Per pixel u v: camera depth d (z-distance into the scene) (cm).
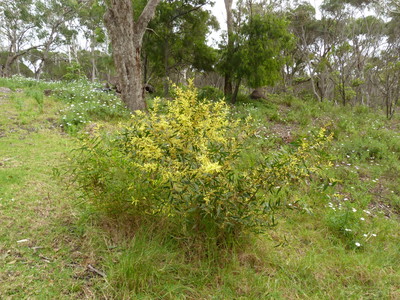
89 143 258
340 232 309
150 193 235
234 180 241
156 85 1703
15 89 1036
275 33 1091
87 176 252
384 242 304
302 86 3014
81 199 301
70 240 242
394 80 1341
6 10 2722
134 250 220
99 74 4241
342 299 213
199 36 1376
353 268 247
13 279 194
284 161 228
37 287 190
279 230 298
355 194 412
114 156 258
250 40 1093
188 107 238
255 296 204
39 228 252
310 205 356
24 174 352
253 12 1409
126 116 746
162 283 204
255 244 254
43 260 216
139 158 228
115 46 827
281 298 205
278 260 248
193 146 216
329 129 759
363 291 225
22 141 484
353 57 2033
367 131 806
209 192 205
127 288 193
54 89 959
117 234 249
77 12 2709
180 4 1235
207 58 1380
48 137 520
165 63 1341
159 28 1262
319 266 247
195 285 209
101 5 1445
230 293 205
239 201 230
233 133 269
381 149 624
